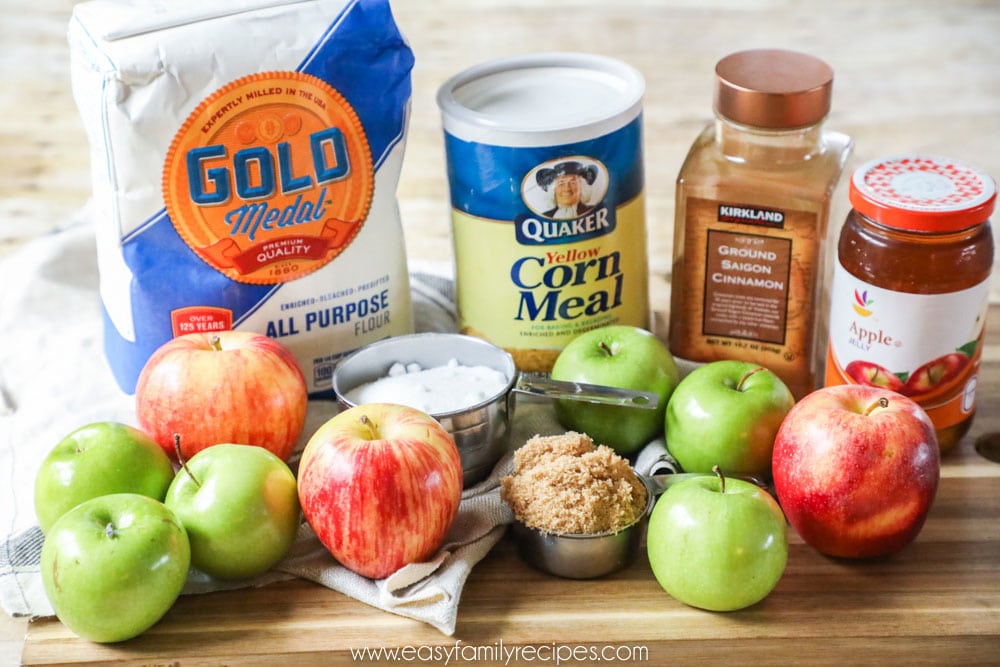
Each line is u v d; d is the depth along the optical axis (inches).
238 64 48.4
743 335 53.7
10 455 51.5
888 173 47.3
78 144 82.0
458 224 53.3
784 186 50.0
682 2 104.2
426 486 41.6
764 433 46.3
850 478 41.9
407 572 42.3
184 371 46.8
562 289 52.8
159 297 50.9
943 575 43.9
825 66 50.8
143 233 49.7
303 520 46.9
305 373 54.1
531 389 48.3
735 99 49.2
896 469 41.7
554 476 43.6
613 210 52.2
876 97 87.5
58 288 61.9
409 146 82.4
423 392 49.3
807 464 42.7
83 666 40.8
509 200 51.1
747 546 40.3
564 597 43.3
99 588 38.9
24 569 44.1
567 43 95.9
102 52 47.7
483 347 51.5
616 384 48.8
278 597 43.5
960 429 49.4
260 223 50.8
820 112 49.2
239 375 46.8
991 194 45.1
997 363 55.6
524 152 50.0
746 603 41.7
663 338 59.9
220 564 42.2
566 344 54.1
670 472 48.6
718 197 51.3
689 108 85.3
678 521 41.1
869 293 46.6
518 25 99.6
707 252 52.6
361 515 41.2
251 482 42.2
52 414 53.9
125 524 40.3
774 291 52.2
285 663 41.3
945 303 45.9
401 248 55.0
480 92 54.5
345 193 51.8
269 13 49.4
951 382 47.7
